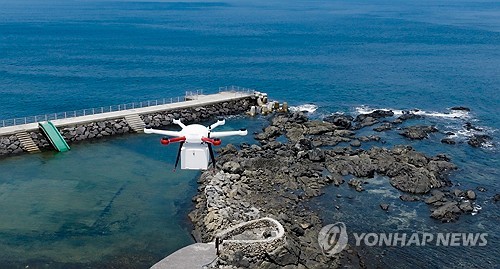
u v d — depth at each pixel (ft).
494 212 178.09
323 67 473.26
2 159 223.51
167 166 217.97
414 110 318.24
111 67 476.13
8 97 358.64
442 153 236.22
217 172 198.18
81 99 358.64
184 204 181.37
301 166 211.20
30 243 153.48
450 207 176.04
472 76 423.23
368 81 408.26
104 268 141.49
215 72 453.99
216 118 299.58
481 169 217.97
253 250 133.80
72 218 169.78
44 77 426.10
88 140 251.80
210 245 142.82
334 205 181.06
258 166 209.67
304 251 146.20
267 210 171.12
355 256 148.25
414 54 548.72
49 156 228.84
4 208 175.42
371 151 228.22
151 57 533.14
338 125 279.28
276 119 287.07
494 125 285.84
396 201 185.78
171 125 282.15
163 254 148.97
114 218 170.09
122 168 215.31
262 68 471.62
